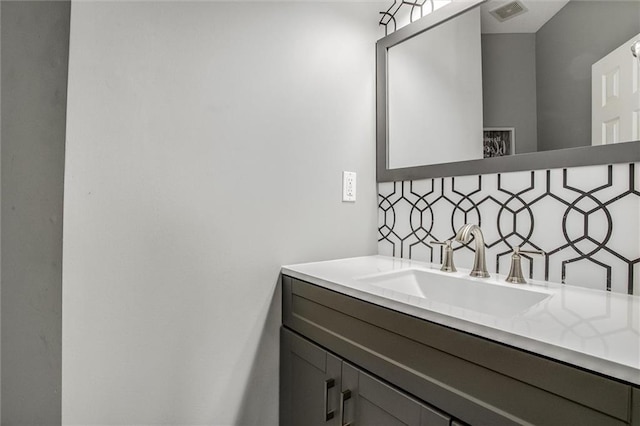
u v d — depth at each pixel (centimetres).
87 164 89
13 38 101
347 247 141
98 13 90
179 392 104
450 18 124
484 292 99
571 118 95
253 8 116
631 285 85
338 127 138
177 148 102
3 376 104
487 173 113
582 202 93
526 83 105
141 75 96
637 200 84
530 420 58
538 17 102
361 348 91
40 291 92
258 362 119
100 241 91
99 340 92
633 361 49
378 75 148
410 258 139
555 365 55
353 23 143
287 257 125
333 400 99
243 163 114
